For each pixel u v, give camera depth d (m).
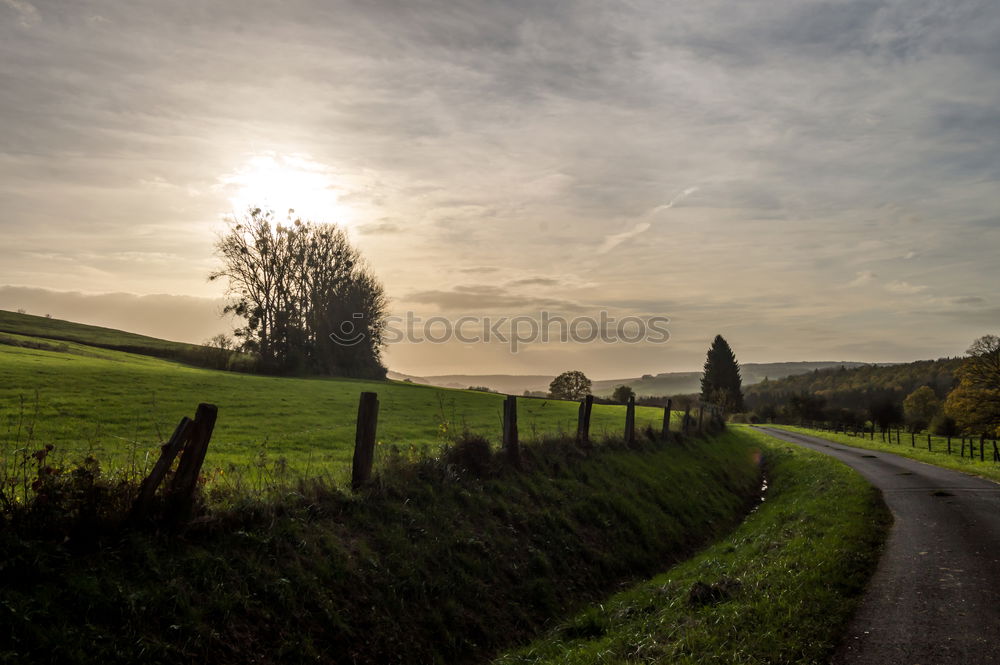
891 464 32.09
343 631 8.40
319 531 9.87
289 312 72.75
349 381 63.53
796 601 8.72
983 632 7.87
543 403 55.88
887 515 16.25
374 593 9.36
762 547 13.39
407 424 28.42
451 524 12.07
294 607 8.25
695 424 38.84
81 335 83.62
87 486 7.81
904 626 8.10
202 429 8.74
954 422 70.75
